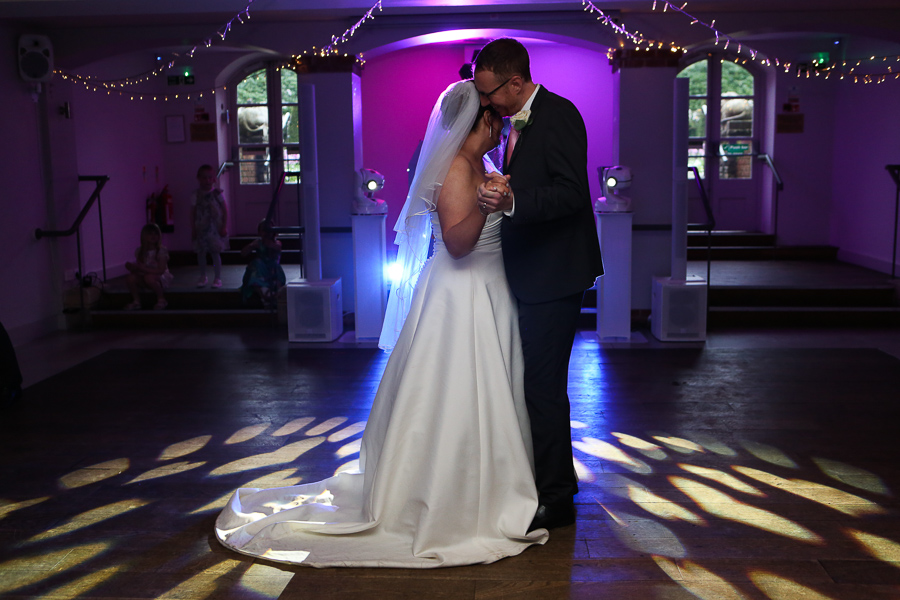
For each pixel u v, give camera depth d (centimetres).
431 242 318
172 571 253
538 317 271
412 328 277
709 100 894
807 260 859
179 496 316
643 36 632
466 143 265
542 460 278
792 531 278
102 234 727
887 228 750
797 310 657
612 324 608
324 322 616
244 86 930
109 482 333
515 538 263
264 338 636
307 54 649
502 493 268
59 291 686
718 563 254
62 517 297
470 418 260
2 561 262
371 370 528
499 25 633
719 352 566
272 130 932
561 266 266
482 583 242
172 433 399
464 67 291
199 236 718
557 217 249
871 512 293
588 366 530
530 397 277
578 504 303
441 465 259
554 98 262
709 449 366
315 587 241
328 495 298
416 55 834
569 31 637
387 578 246
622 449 368
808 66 836
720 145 902
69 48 657
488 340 264
